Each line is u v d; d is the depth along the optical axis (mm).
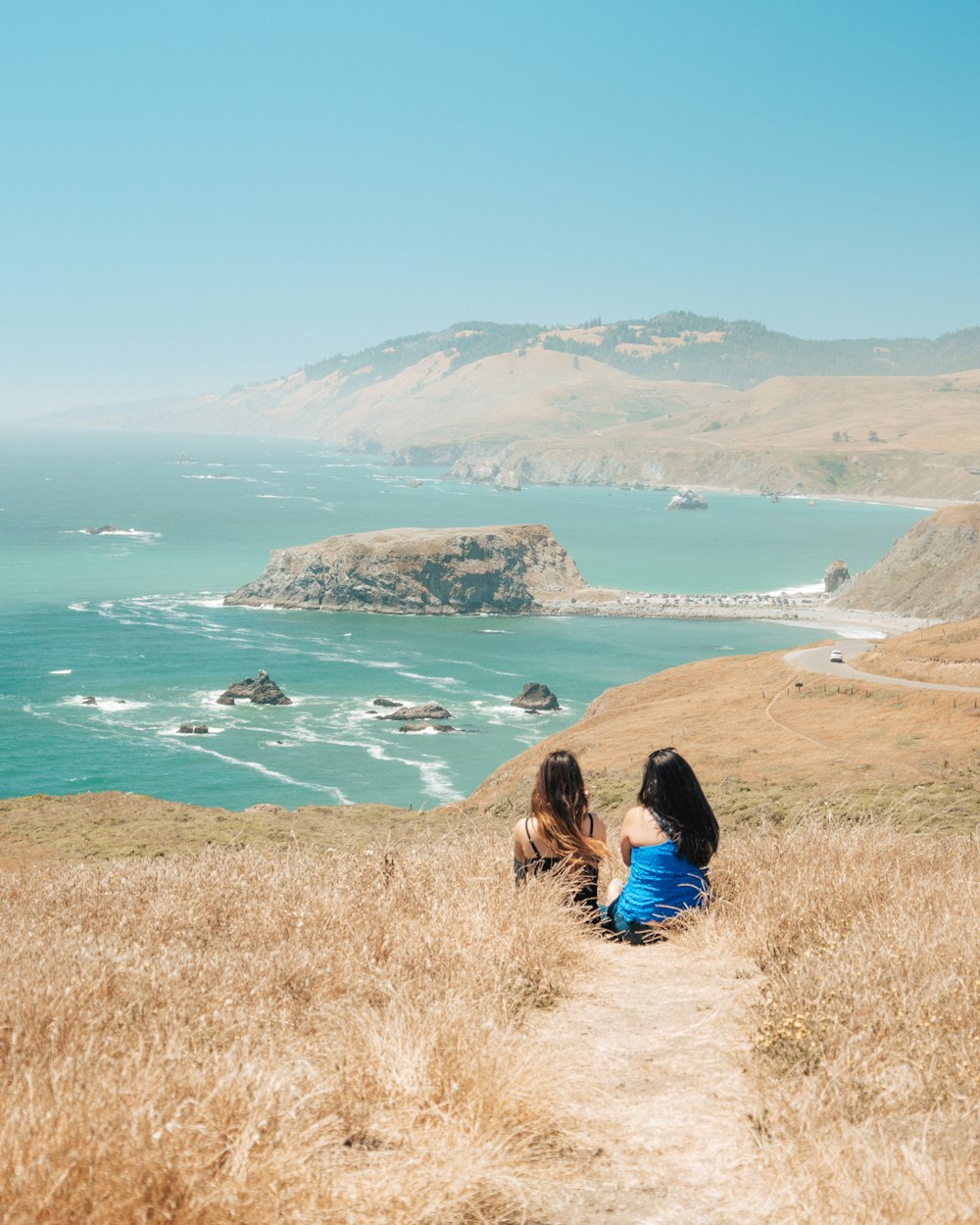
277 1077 3727
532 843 7781
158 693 129875
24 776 95500
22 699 123688
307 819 45875
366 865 8352
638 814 7578
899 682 84500
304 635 176500
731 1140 3775
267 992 5215
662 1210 3283
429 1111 3783
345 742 111000
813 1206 3150
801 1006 4668
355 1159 3551
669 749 7688
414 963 5797
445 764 103938
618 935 7406
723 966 6402
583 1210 3293
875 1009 4539
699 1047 4887
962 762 56406
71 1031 4348
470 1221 3207
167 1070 3652
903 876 7906
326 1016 4957
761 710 80188
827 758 61062
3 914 8508
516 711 127750
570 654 168375
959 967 5074
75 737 108875
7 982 4844
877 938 5625
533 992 5645
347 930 6457
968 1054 4062
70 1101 3281
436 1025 4391
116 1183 2934
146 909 7848
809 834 9383
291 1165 3207
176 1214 2924
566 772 7750
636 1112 4082
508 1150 3645
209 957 5738
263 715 120938
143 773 97688
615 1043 4969
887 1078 3975
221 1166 3197
